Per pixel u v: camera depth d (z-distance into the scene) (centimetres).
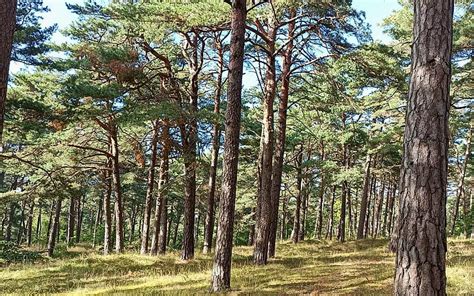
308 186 3272
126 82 1581
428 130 474
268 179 1538
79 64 1530
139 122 1455
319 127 2667
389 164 3177
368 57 1460
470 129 2759
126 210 4881
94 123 1983
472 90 1817
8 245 2167
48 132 1750
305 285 1048
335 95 1678
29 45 1747
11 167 2202
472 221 2727
